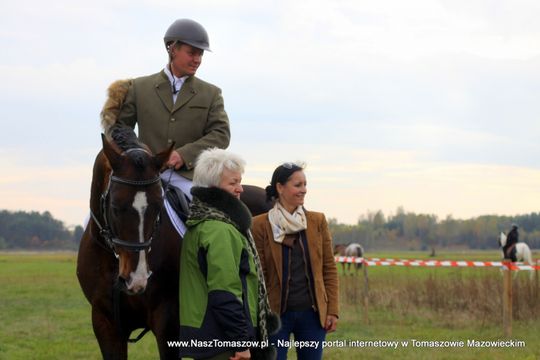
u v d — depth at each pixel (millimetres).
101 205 7473
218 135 8656
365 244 195375
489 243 194000
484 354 13867
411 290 21922
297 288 8242
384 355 13953
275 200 8609
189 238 6836
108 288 7758
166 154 7133
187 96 8688
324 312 8227
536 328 17109
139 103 8695
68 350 15273
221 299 6395
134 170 6996
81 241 8242
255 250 6961
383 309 20891
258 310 6855
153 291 7621
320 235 8367
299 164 8367
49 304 25781
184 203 8188
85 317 21531
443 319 18594
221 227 6586
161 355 7742
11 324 19703
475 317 18453
